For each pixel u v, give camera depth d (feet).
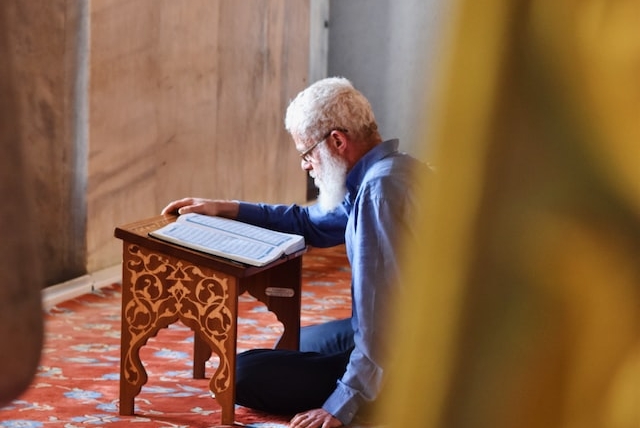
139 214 26.94
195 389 15.76
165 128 28.09
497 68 1.45
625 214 1.42
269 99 36.45
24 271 2.47
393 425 1.48
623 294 1.42
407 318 1.50
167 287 13.29
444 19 1.50
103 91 24.63
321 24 45.27
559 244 1.43
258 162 35.73
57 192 23.88
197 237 13.29
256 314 21.84
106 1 24.34
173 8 27.96
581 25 1.44
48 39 22.89
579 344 1.43
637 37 1.42
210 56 30.81
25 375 2.52
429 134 1.50
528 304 1.44
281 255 13.29
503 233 1.44
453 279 1.46
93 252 24.86
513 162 1.44
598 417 1.42
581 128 1.43
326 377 14.08
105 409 14.48
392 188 12.51
